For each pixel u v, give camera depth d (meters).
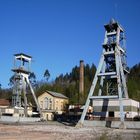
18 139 27.19
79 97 94.06
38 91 119.31
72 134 33.84
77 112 77.88
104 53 53.53
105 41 54.94
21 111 69.50
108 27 55.59
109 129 43.56
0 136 29.83
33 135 31.70
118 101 50.91
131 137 29.53
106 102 52.03
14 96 70.75
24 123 57.34
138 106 54.03
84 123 50.72
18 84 70.62
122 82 52.16
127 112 49.66
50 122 63.75
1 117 65.56
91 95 51.34
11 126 45.91
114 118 50.25
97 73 52.56
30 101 90.19
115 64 53.09
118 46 53.16
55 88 121.62
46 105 89.19
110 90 54.59
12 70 70.50
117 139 26.47
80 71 96.31
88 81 130.00
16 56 71.56
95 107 52.88
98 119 51.94
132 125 46.19
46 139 27.69
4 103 80.00
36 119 69.31
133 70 142.25
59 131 38.56
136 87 103.31
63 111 87.75
